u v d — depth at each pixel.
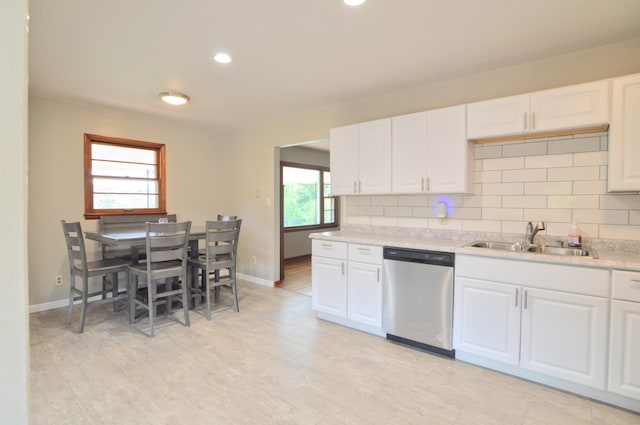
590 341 2.01
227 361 2.52
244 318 3.43
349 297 3.12
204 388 2.16
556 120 2.32
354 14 2.05
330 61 2.71
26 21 0.35
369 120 3.64
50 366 2.42
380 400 2.05
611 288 1.94
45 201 3.60
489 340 2.37
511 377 2.31
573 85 2.30
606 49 2.43
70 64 2.75
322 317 3.40
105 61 2.70
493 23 2.15
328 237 3.25
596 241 2.43
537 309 2.18
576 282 2.04
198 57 2.64
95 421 1.84
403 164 3.05
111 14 2.03
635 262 1.91
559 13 2.03
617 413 1.92
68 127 3.74
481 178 2.91
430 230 3.19
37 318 3.37
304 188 7.13
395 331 2.82
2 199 0.33
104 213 4.04
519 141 2.73
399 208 3.39
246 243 5.08
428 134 2.90
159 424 1.82
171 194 4.66
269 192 4.75
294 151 6.70
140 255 3.84
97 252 3.96
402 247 2.75
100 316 3.46
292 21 2.13
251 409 1.96
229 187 5.30
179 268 3.21
